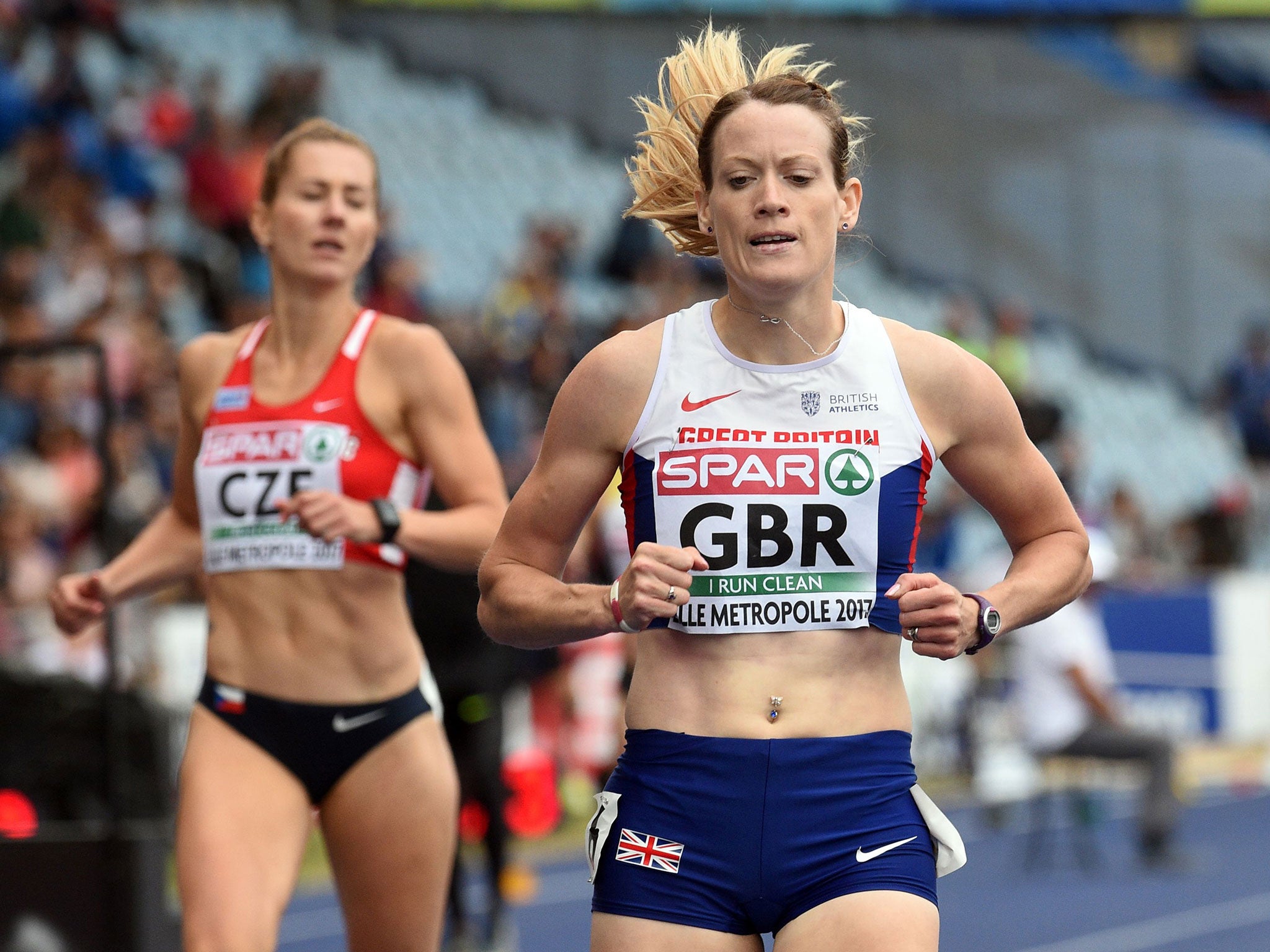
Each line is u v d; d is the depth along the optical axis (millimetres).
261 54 64438
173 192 49812
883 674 8867
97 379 15836
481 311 52469
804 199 8617
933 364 8914
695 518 8711
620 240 59875
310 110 52719
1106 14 67812
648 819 8719
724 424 8758
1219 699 45719
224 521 11859
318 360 12070
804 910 8617
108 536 15734
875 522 8719
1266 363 67125
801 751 8594
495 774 20719
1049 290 75188
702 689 8727
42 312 38562
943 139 75438
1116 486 55750
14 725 19047
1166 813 30391
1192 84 77625
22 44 50469
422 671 11969
